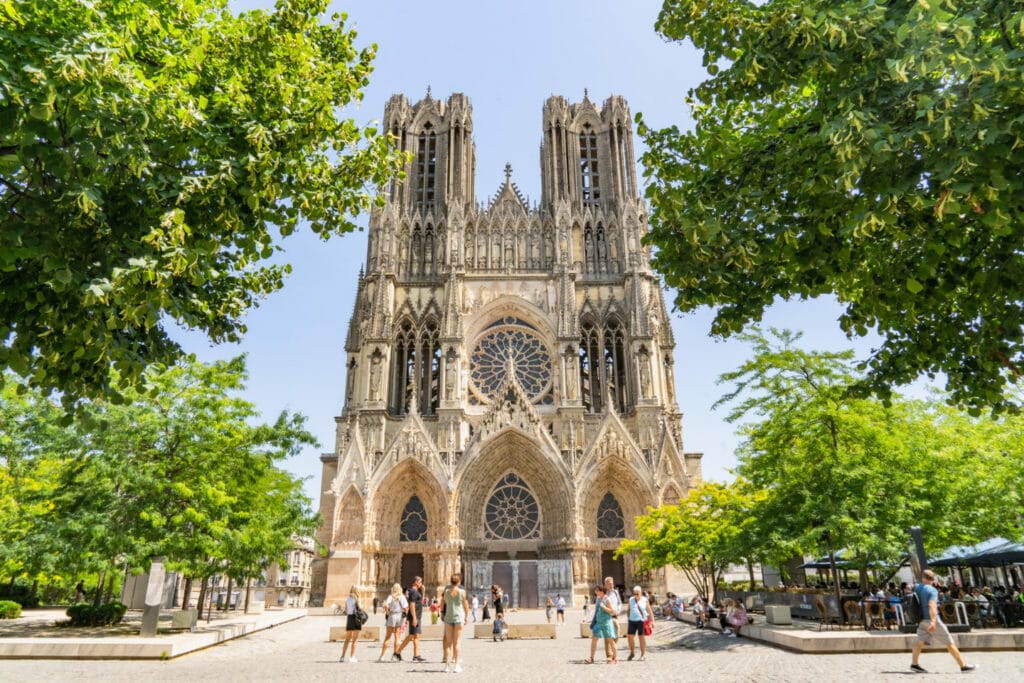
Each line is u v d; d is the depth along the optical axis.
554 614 55.34
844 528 27.56
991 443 32.66
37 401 41.34
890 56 10.53
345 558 61.91
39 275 11.49
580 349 74.12
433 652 28.58
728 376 33.12
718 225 11.80
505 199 82.38
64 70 9.93
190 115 12.44
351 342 75.38
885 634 25.03
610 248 78.62
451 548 62.25
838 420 30.27
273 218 16.55
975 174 9.95
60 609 57.91
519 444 67.00
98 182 11.92
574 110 87.94
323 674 20.98
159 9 14.19
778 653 24.64
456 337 70.62
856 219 10.33
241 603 75.75
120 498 31.58
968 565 40.09
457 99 86.81
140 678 19.80
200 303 14.23
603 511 66.50
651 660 24.17
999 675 17.53
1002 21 10.21
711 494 47.72
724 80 13.45
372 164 18.34
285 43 16.31
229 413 34.62
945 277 12.61
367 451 66.81
